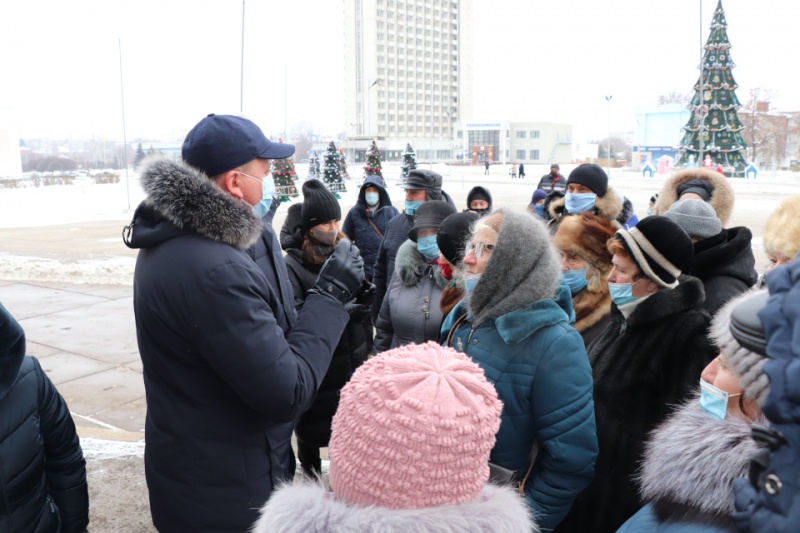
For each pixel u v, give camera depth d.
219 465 1.79
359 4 122.62
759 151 65.44
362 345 3.21
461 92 143.38
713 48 38.59
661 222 2.26
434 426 1.04
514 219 2.01
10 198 32.53
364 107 125.69
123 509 3.18
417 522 1.02
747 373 1.01
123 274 10.36
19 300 8.71
